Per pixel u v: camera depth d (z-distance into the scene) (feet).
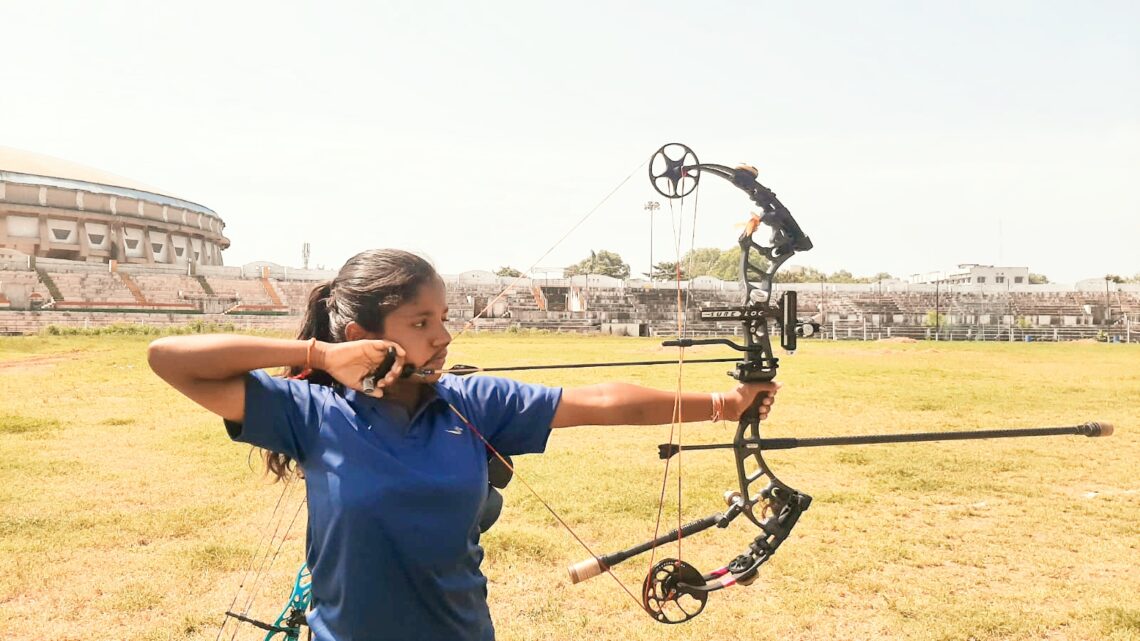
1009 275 306.35
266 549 20.35
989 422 44.37
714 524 8.30
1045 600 17.60
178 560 19.40
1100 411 48.85
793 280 315.17
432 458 6.14
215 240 298.15
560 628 15.85
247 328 177.58
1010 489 27.89
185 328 163.32
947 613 16.78
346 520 5.87
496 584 18.22
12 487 26.71
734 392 7.95
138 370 70.64
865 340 200.03
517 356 103.76
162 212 257.55
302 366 6.05
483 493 6.47
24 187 226.38
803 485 28.48
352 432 6.03
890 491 27.73
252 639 15.25
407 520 5.90
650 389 7.64
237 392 5.85
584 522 23.35
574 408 7.21
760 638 15.66
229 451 33.30
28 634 15.39
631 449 35.35
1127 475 30.30
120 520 22.81
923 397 56.18
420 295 6.24
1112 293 254.88
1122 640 15.52
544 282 244.83
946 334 222.28
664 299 238.27
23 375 65.87
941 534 22.48
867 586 18.35
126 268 212.84
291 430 6.08
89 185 237.66
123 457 31.99
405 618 6.04
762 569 19.42
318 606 6.34
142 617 16.24
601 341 165.17
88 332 150.82
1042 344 176.76
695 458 33.27
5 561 19.31
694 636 15.65
